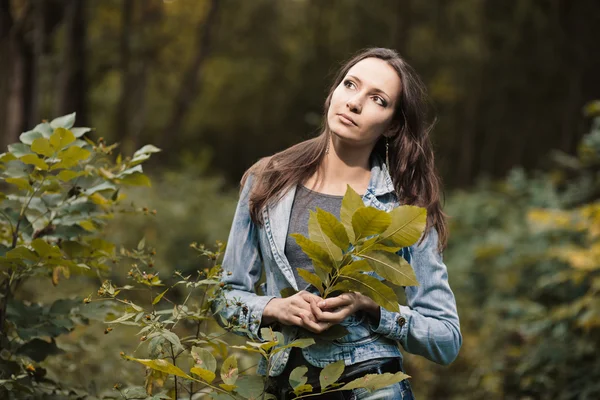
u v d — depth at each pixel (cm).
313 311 230
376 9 2769
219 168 3522
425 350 248
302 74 3086
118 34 2006
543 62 2245
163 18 2391
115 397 272
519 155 2503
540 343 593
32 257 264
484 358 637
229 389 219
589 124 2053
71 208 285
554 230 688
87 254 288
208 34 2130
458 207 1101
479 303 805
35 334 273
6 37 924
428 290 254
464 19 2539
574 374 559
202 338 245
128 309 235
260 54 3050
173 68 2509
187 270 958
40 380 295
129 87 2045
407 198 258
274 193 254
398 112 260
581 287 649
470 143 2558
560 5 2175
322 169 260
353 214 219
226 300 239
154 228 971
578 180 833
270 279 254
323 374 222
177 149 3228
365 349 242
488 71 2448
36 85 934
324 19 2964
